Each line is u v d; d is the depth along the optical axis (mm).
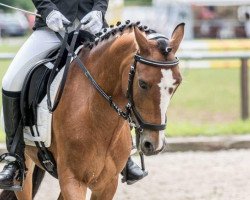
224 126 21312
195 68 41500
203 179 16125
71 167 9586
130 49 9094
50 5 10172
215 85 36031
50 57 10297
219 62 40312
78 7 10484
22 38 66750
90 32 10227
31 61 10328
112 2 28766
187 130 20594
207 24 58062
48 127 9898
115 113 9438
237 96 31562
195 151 19578
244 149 19797
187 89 34438
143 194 14781
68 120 9586
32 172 11430
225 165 17641
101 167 9586
